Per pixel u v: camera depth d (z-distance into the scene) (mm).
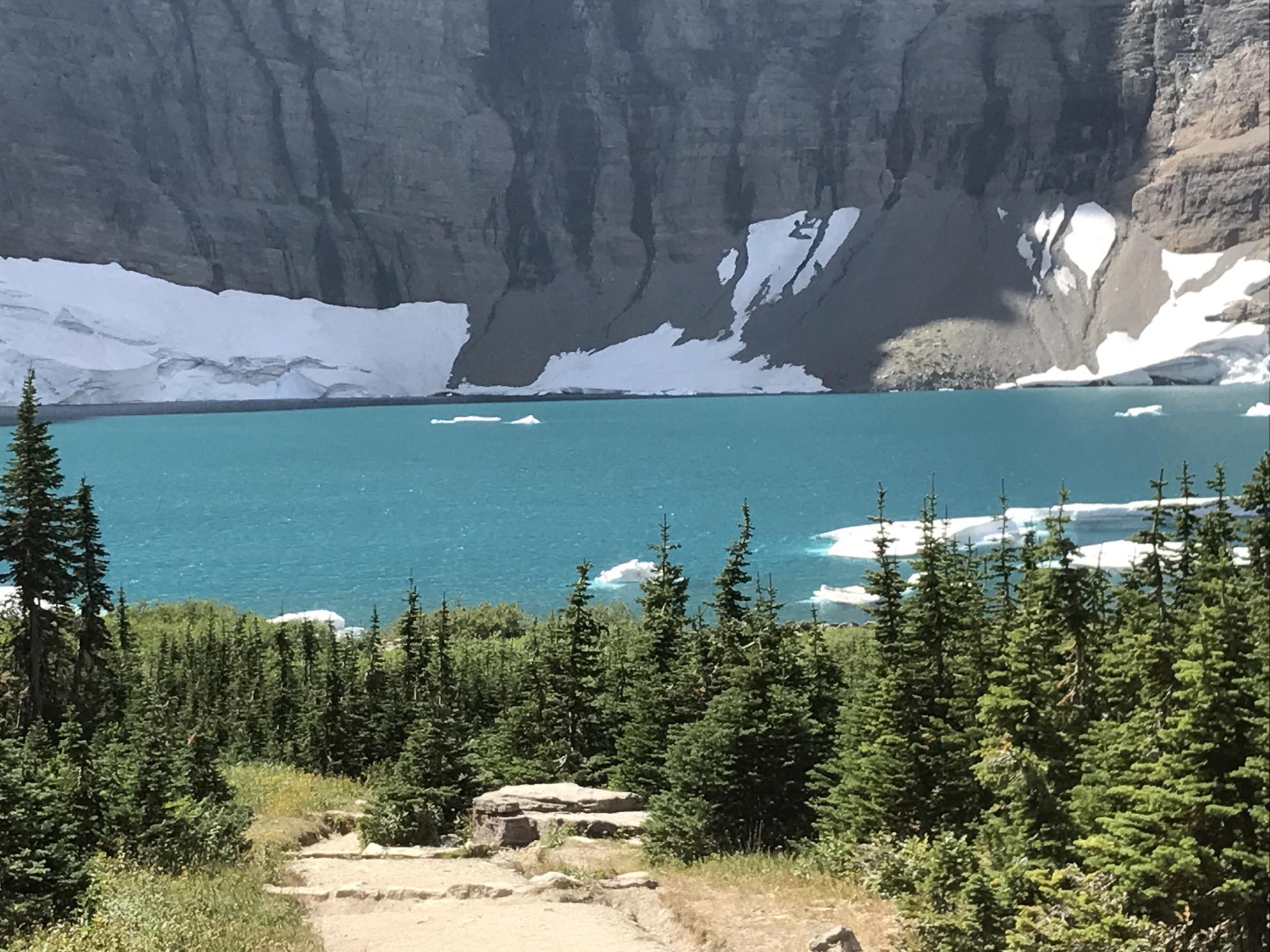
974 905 19641
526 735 43656
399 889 24062
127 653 61281
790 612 84188
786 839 30516
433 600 96625
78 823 26172
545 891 24016
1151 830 18891
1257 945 17938
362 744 50875
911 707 28766
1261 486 29922
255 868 26781
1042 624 27828
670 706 39531
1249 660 18469
